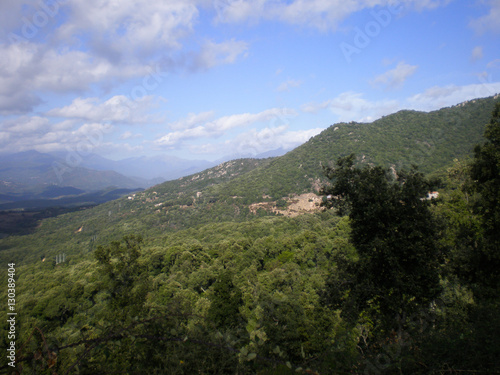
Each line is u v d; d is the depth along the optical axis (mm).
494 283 8812
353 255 19312
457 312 8102
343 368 6410
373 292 8719
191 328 5047
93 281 25297
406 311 8227
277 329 7340
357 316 8891
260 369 5410
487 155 10867
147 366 4438
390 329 8328
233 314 15703
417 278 8461
